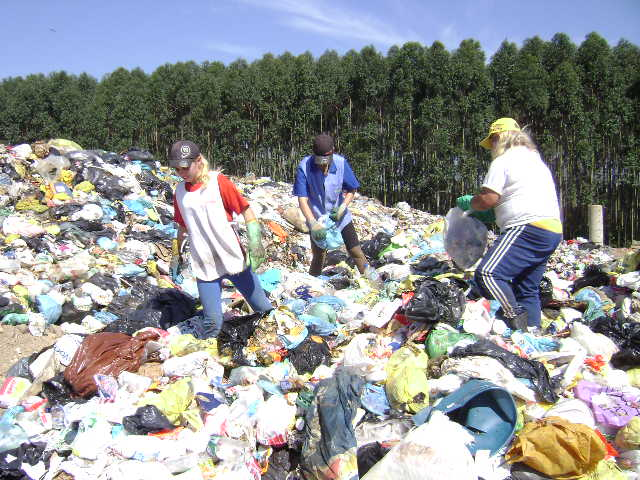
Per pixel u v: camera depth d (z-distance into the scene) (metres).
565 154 18.97
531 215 3.91
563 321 4.36
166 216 8.37
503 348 3.38
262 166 22.89
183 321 4.40
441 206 20.23
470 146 19.17
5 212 7.09
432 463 2.33
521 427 2.88
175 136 26.20
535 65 18.47
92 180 8.34
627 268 5.59
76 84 31.97
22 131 29.17
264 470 2.84
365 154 20.17
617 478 2.54
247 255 3.92
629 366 3.60
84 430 2.93
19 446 2.89
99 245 6.53
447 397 2.92
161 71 26.91
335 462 2.63
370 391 3.19
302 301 4.65
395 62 19.94
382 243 7.50
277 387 3.32
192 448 2.78
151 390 3.38
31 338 4.48
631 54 18.47
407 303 3.93
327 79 21.64
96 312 5.04
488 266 3.98
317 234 5.41
